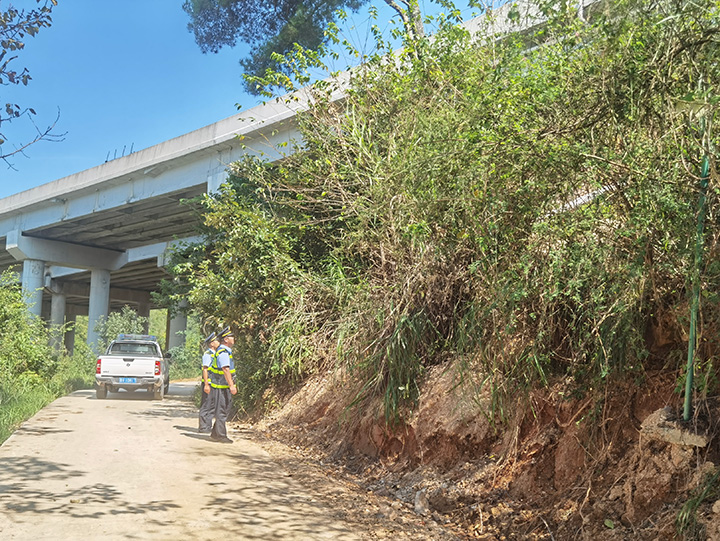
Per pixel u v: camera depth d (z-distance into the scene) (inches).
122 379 713.6
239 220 484.1
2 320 769.6
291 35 1009.5
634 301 197.3
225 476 286.2
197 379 1444.4
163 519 211.5
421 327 307.6
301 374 458.9
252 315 481.4
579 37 204.4
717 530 153.8
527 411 241.9
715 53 167.2
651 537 170.2
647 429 183.6
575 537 189.6
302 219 474.6
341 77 466.0
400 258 323.9
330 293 400.8
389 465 296.7
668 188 181.6
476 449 258.8
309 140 429.7
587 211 205.9
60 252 1596.9
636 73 178.7
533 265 218.7
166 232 1467.8
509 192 217.9
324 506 243.6
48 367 822.5
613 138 192.5
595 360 211.8
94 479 265.9
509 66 259.9
